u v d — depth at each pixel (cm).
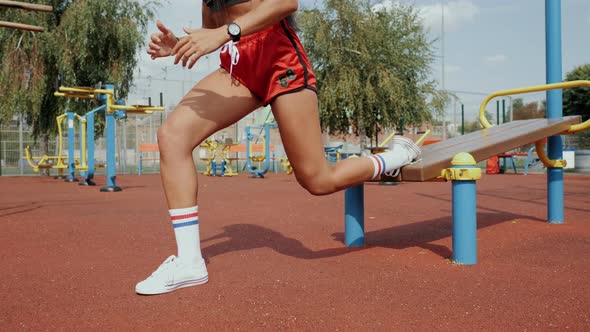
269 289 244
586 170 1714
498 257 314
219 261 308
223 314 209
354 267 289
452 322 196
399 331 187
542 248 340
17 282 262
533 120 461
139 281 262
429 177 286
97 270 287
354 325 194
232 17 246
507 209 567
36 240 387
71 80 1588
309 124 247
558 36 442
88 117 1120
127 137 2169
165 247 357
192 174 247
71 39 1569
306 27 1816
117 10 1688
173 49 213
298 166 255
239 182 1245
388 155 290
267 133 1514
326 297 230
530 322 195
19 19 1520
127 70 1753
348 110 1822
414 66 1897
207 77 254
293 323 197
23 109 1591
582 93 3212
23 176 1798
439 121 2158
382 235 403
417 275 270
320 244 365
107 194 864
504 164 1766
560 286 245
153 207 633
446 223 466
